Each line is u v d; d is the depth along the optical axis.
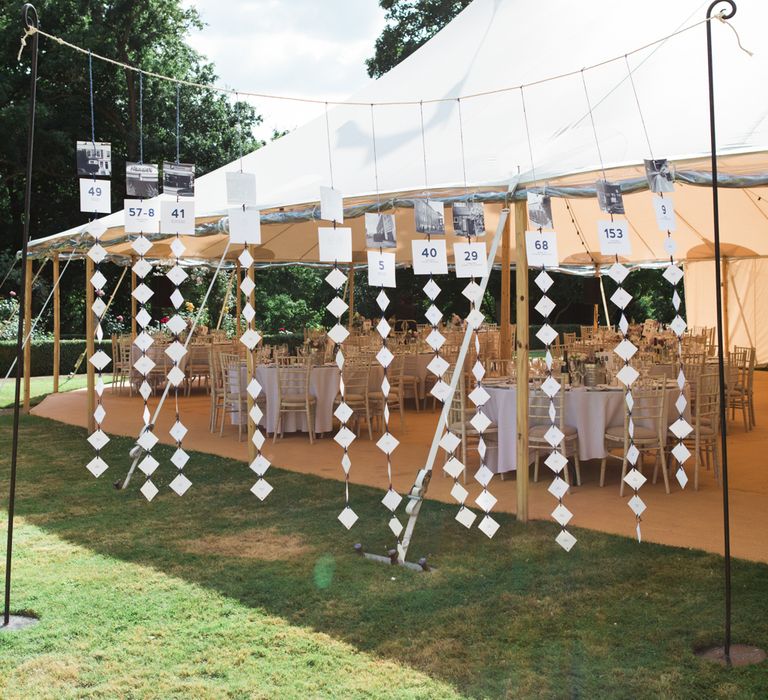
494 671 3.25
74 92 22.89
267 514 5.69
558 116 6.09
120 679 3.22
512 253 12.41
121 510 5.84
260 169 7.95
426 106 7.50
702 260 12.68
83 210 3.59
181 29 24.27
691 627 3.62
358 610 3.90
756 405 11.26
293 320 32.56
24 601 4.05
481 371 4.54
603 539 4.97
